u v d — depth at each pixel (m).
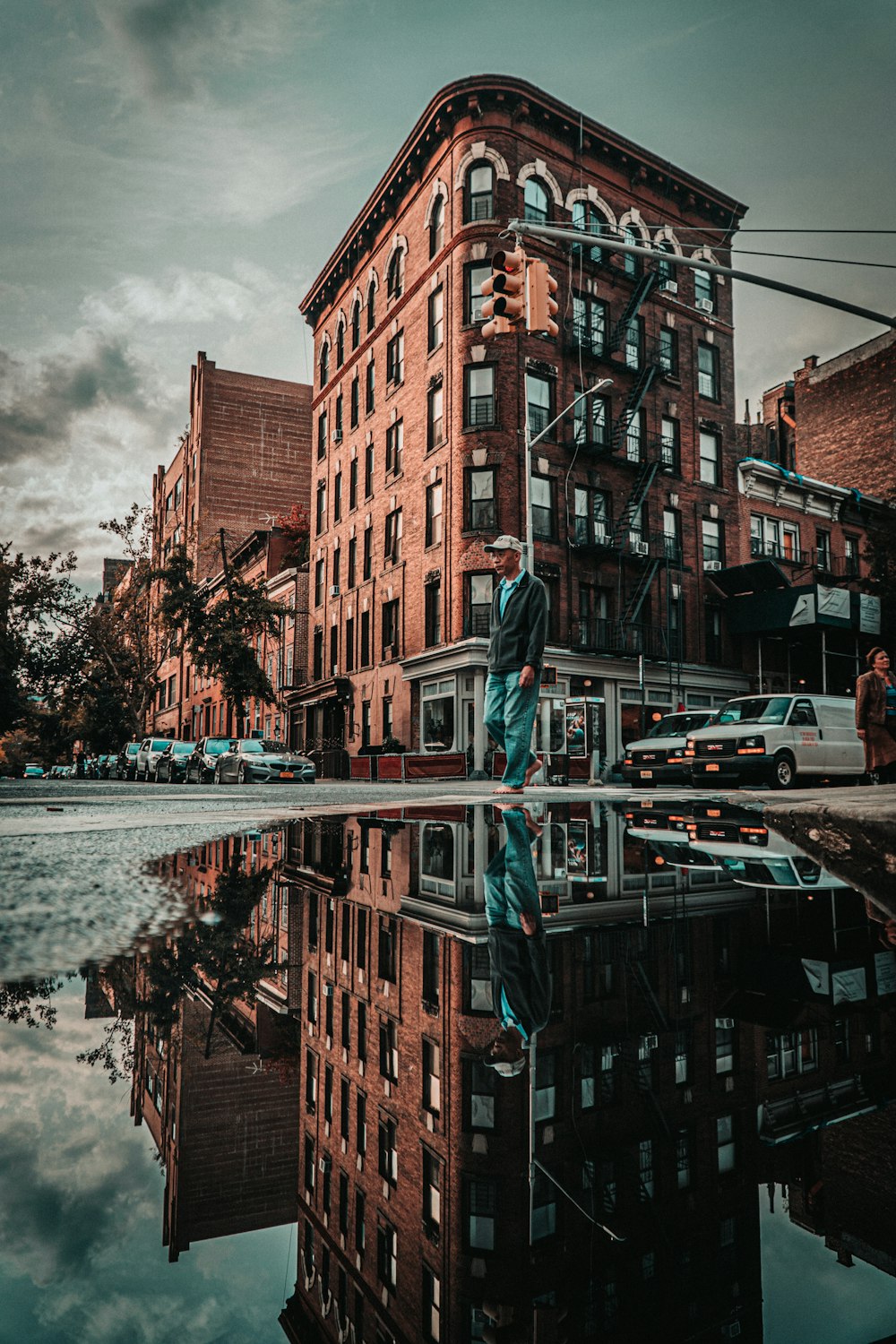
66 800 8.73
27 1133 0.91
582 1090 1.19
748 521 33.56
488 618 26.59
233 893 2.43
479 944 2.08
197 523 44.25
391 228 32.12
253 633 37.41
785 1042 1.37
